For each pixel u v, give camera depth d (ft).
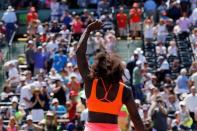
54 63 146.51
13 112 121.49
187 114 116.26
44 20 176.86
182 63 152.87
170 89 125.80
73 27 161.48
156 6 173.78
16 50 162.20
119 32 167.73
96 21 35.47
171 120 116.37
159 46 156.97
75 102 119.14
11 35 163.73
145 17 172.55
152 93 123.44
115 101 34.01
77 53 35.09
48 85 131.34
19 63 150.51
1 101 130.52
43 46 150.10
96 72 34.22
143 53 156.97
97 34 150.82
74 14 168.86
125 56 161.89
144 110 111.14
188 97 120.47
